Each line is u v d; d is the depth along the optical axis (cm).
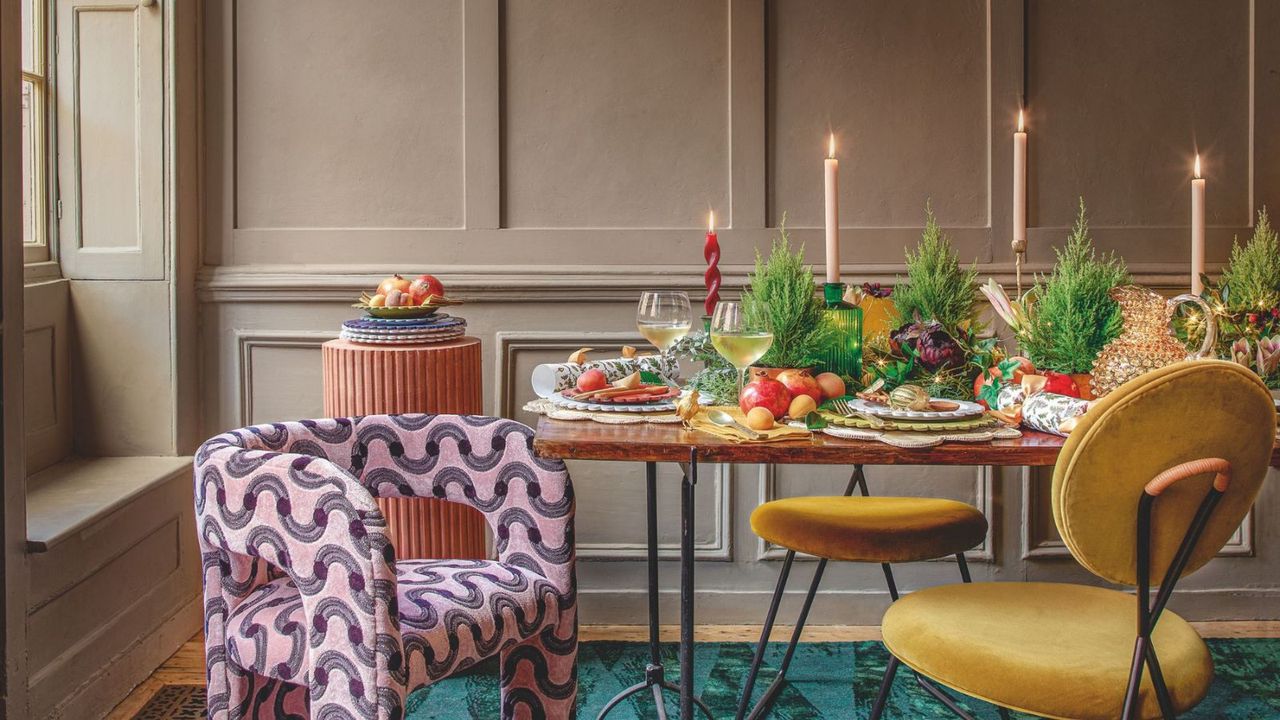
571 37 306
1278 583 309
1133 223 308
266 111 310
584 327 308
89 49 296
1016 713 251
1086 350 182
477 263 309
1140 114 307
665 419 181
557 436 169
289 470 163
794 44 305
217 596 178
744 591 311
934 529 212
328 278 306
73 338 301
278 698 188
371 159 309
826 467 310
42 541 222
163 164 298
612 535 312
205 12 308
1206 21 305
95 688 246
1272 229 306
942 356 190
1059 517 141
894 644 164
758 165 305
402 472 204
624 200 308
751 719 238
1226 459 138
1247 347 178
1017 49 303
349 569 157
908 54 305
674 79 306
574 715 199
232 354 311
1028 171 306
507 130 308
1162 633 158
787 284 195
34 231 295
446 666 169
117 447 303
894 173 307
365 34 307
